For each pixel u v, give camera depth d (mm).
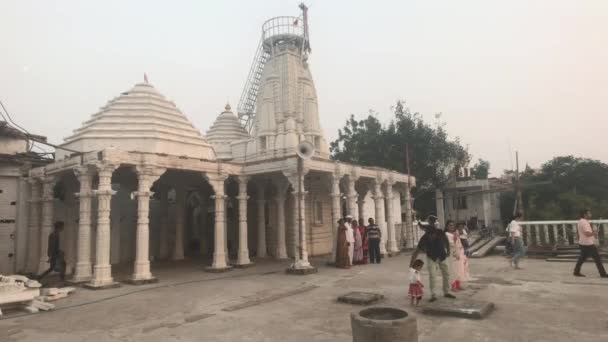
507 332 6281
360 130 38312
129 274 15055
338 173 17312
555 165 37906
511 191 35781
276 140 21031
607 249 15875
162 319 7934
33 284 9953
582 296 8773
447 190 35781
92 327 7480
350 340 6195
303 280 12531
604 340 5777
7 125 17094
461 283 10164
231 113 25359
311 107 22453
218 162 15938
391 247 20750
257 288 11211
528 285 10312
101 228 12188
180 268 16609
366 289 10617
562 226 17406
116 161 12492
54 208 16891
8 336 7004
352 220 17016
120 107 15961
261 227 20516
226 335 6633
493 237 21609
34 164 17406
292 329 6871
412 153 33281
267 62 22844
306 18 23328
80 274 12750
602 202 31688
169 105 17094
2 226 16406
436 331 6438
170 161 14008
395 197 27703
